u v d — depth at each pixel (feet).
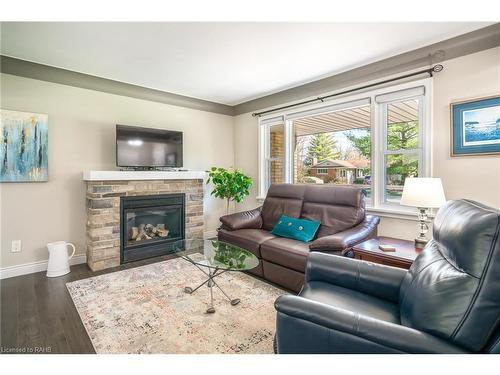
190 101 14.10
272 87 12.46
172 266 10.41
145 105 12.53
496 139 7.19
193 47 8.31
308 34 7.55
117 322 6.35
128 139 11.25
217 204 15.53
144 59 9.23
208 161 15.05
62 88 10.23
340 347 3.32
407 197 6.68
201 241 9.19
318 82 11.45
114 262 10.43
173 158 12.67
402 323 3.89
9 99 9.16
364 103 10.07
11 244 9.31
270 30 7.33
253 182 14.99
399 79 9.02
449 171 8.06
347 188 9.42
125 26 7.09
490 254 2.99
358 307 4.58
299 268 7.62
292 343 3.63
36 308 7.02
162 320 6.45
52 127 10.03
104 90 11.24
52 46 8.24
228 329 6.07
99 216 10.08
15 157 9.28
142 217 11.84
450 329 3.02
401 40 7.96
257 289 8.25
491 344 2.84
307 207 10.17
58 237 10.25
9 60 9.06
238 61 9.42
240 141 15.74
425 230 7.07
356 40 7.94
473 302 2.95
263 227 11.23
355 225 8.74
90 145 10.95
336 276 5.43
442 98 8.14
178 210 12.63
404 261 6.02
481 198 7.50
